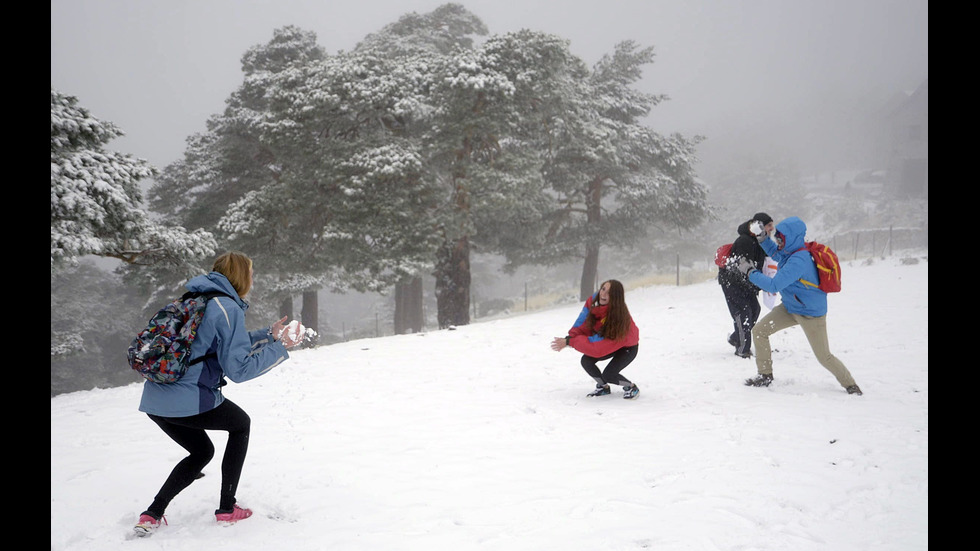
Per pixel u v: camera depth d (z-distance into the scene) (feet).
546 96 81.20
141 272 91.04
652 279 112.88
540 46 80.38
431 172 84.28
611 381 26.94
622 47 113.09
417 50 100.32
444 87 80.07
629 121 114.01
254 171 102.17
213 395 13.88
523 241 102.99
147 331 13.53
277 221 86.99
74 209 50.98
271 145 84.74
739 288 34.32
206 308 13.73
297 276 97.71
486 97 77.87
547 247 109.70
